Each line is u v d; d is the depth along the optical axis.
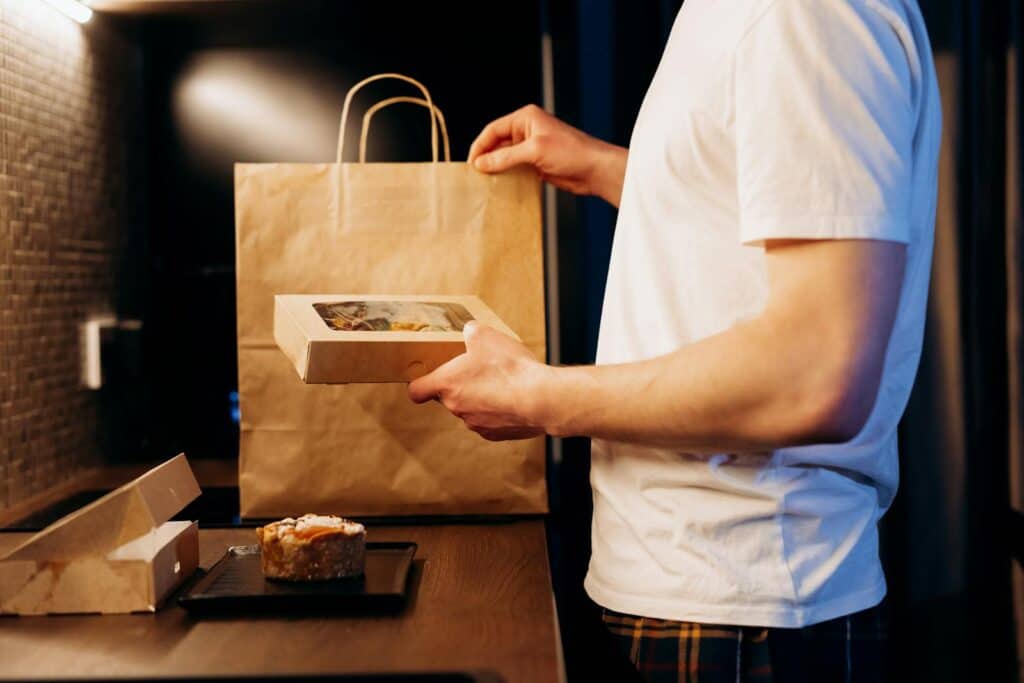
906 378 0.98
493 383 0.97
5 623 0.87
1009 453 1.75
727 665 0.91
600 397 0.89
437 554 1.12
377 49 1.69
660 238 0.95
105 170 1.58
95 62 1.54
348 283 1.26
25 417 1.33
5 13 1.26
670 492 0.95
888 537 1.77
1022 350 1.71
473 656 0.78
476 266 1.28
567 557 1.70
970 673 1.74
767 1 0.86
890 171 0.82
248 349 1.25
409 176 1.27
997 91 1.73
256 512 1.27
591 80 1.73
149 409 1.72
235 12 1.57
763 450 0.87
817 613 0.92
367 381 1.05
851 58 0.83
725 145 0.91
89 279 1.53
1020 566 1.73
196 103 1.70
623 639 0.98
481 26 1.68
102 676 0.71
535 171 1.29
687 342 0.93
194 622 0.87
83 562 0.89
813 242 0.81
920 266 0.97
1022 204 1.70
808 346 0.79
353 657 0.78
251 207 1.25
